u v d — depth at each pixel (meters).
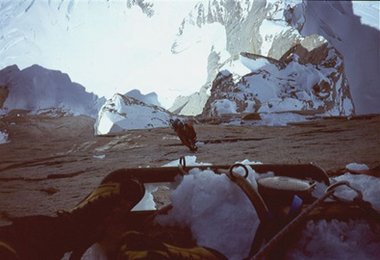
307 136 10.36
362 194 2.09
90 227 1.90
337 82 34.69
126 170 2.29
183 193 2.13
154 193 4.06
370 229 1.95
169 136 12.52
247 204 2.00
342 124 13.30
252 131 12.58
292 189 1.96
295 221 1.76
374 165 5.70
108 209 1.98
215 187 2.06
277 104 28.83
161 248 1.67
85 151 10.41
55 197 5.18
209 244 1.93
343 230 1.94
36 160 9.38
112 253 1.79
